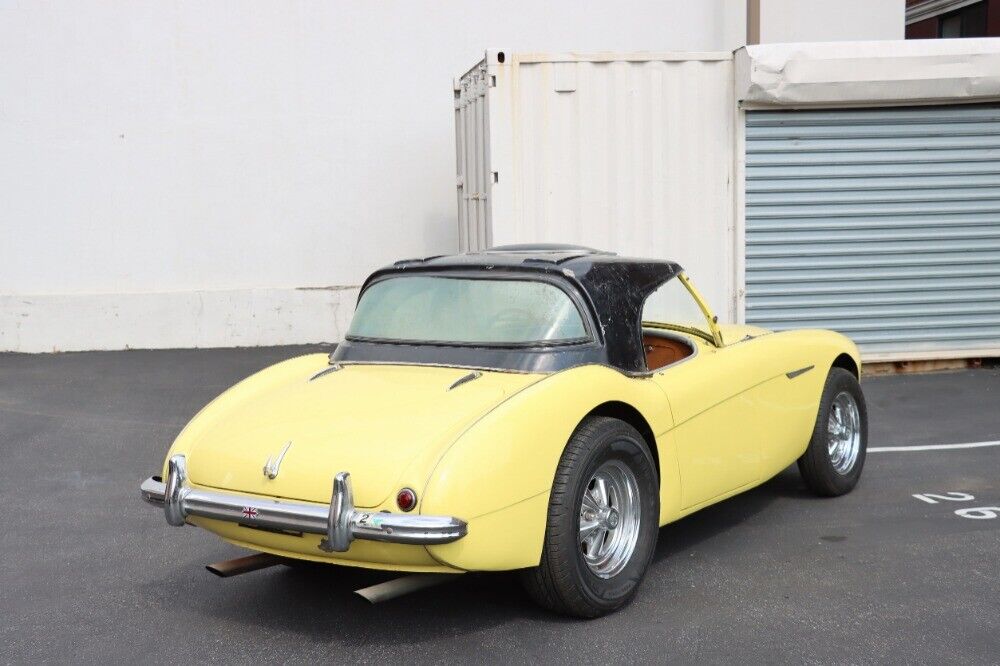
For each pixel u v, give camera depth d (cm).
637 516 452
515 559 398
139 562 533
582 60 966
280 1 1324
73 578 509
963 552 524
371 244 1365
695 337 545
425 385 444
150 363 1202
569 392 424
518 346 456
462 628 433
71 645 423
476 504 381
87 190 1316
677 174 998
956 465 710
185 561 534
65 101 1305
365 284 528
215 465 420
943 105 1044
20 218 1308
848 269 1051
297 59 1332
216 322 1317
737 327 627
